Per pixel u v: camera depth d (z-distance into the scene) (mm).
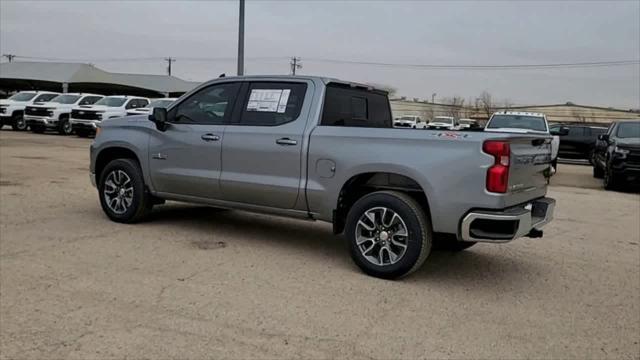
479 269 5797
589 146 23422
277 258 5859
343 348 3738
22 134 25109
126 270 5199
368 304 4582
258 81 6289
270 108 6113
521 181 5176
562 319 4430
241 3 21578
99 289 4656
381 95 6910
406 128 5465
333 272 5441
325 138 5621
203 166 6445
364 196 5391
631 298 4996
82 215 7555
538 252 6629
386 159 5246
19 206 8008
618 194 13109
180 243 6293
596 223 8766
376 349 3744
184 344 3699
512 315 4477
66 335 3762
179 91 46562
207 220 7629
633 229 8328
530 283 5359
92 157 7465
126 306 4312
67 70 42750
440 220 5027
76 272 5074
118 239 6348
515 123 16141
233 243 6418
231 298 4574
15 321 3955
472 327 4191
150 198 7090
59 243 6047
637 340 4062
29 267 5164
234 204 6352
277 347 3713
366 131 5453
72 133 26047
